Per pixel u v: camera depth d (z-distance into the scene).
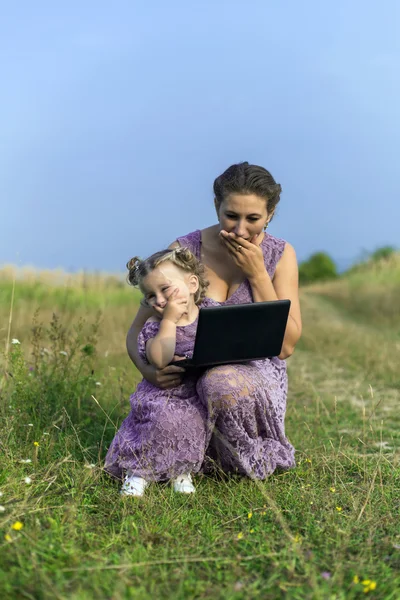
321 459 4.57
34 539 2.91
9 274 15.84
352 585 2.69
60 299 14.70
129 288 19.72
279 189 4.07
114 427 4.99
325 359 10.65
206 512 3.54
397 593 2.64
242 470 3.97
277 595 2.60
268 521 3.45
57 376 5.61
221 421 3.81
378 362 9.75
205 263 4.34
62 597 2.41
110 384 6.23
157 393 3.92
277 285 4.30
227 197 3.97
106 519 3.42
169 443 3.79
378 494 3.87
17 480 3.69
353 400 7.47
